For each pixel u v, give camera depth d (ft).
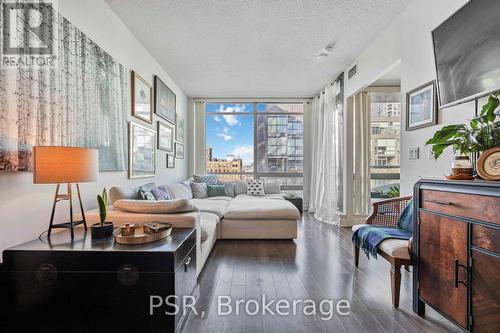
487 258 4.09
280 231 11.42
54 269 4.58
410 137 8.25
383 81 13.65
